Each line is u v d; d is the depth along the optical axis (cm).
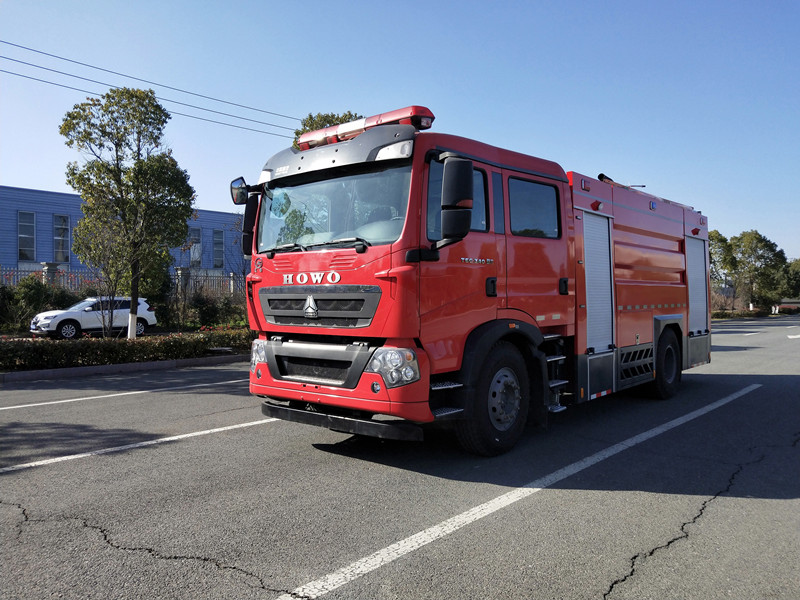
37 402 825
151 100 1506
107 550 341
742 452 563
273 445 580
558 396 610
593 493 444
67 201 2973
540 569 321
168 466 509
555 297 599
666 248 855
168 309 2355
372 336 465
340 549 343
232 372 1192
